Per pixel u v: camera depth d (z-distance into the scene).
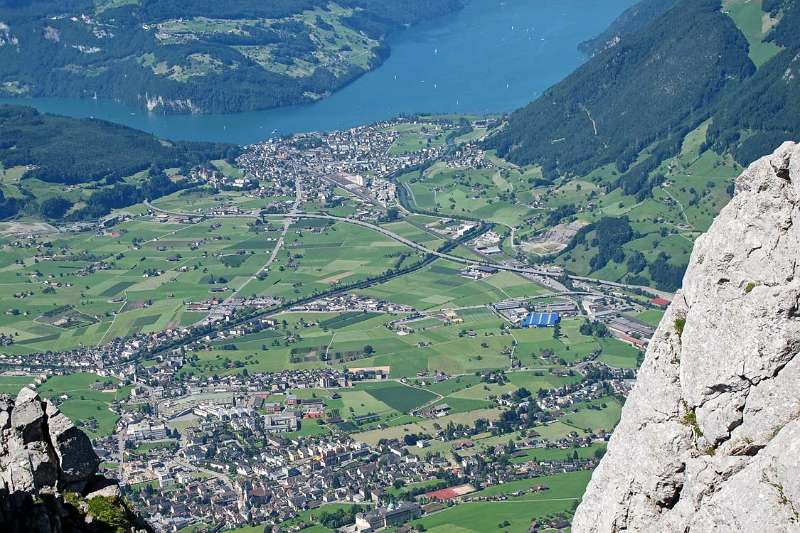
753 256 55.66
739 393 55.41
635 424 59.94
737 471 54.78
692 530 55.97
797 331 53.97
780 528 51.34
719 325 56.28
